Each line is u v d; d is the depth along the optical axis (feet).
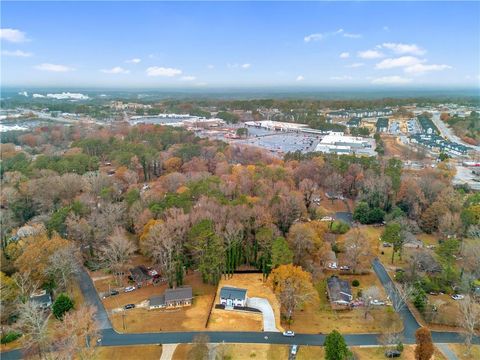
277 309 340.18
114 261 386.52
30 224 476.95
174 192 539.70
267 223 403.34
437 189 540.93
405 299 331.98
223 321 323.78
